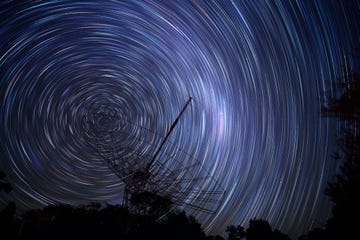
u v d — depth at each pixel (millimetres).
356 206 7254
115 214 8461
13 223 7715
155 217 8766
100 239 7586
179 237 8344
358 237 6934
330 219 8102
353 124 7832
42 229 7609
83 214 8414
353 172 7586
